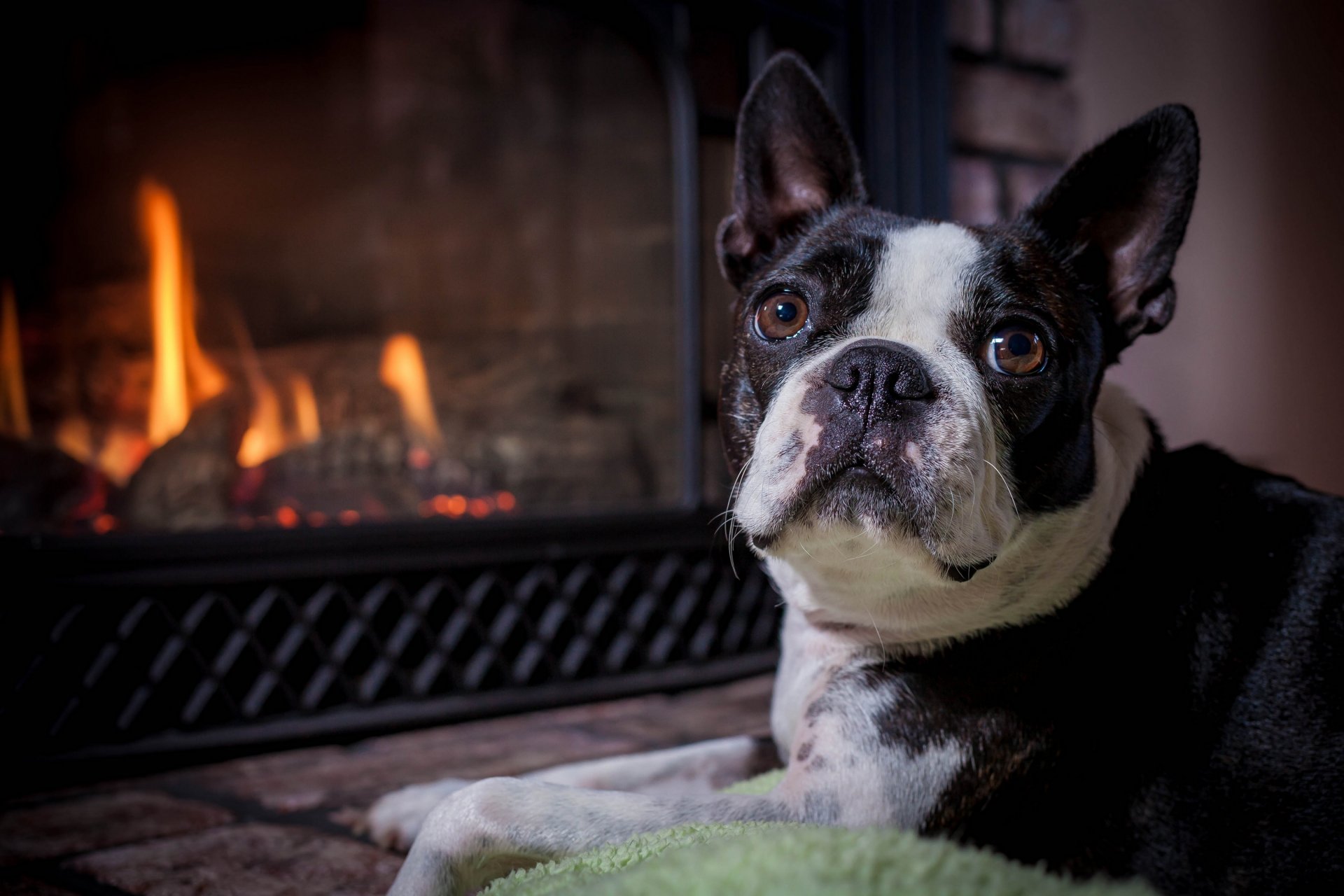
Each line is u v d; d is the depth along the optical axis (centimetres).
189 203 330
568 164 331
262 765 207
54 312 301
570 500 288
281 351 312
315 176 348
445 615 236
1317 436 382
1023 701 128
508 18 336
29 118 305
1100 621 133
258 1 338
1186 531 140
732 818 121
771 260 151
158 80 328
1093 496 134
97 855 158
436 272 348
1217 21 356
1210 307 359
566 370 320
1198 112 354
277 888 145
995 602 130
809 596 139
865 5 275
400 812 161
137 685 203
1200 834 126
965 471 116
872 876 87
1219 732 128
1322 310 382
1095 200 146
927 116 285
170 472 247
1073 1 327
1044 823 126
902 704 129
